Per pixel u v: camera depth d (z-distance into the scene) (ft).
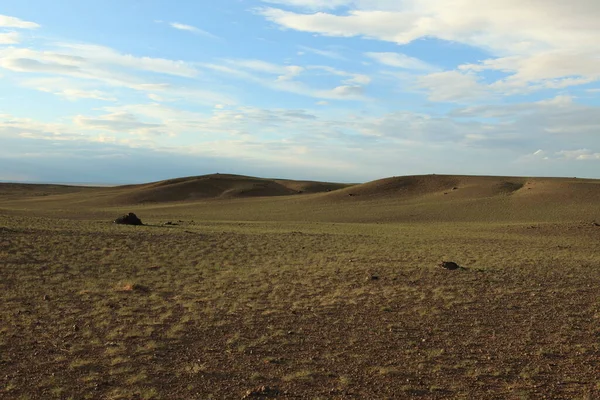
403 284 66.90
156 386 32.40
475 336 44.86
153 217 259.19
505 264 85.76
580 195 300.20
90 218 229.04
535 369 36.37
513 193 339.36
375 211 300.81
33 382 32.55
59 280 65.72
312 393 31.68
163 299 57.00
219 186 523.29
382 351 40.37
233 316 50.19
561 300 58.95
